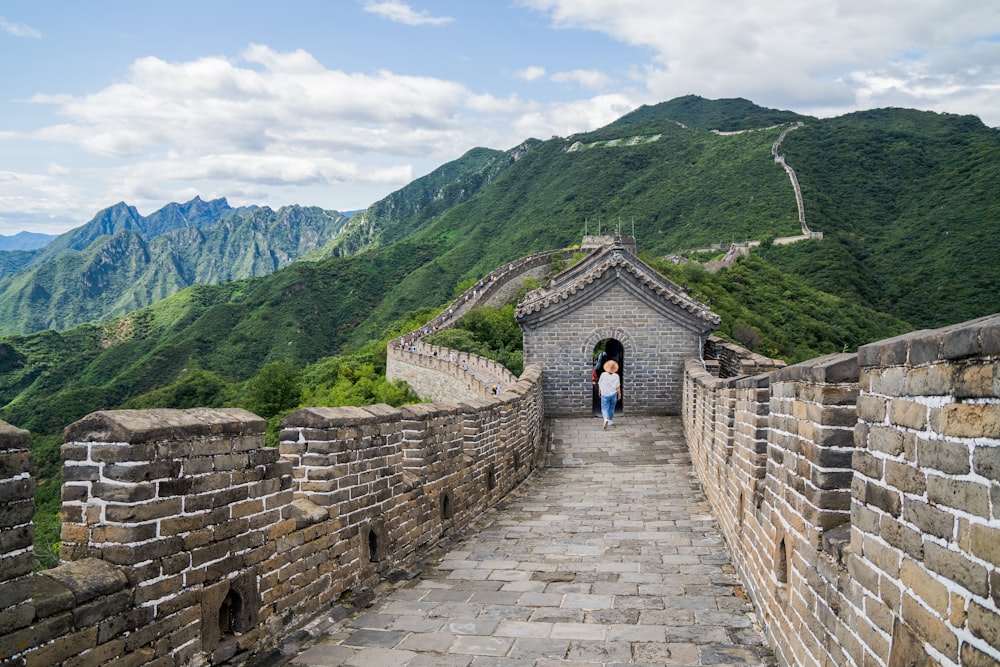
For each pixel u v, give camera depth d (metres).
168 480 4.97
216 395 57.34
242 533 5.75
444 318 52.75
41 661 4.00
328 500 7.20
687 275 50.34
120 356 85.94
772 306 50.44
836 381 4.73
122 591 4.62
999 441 2.56
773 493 6.27
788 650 5.48
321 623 6.79
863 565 3.86
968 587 2.75
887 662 3.51
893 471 3.49
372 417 8.15
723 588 7.97
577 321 25.09
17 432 3.78
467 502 11.69
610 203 118.44
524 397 16.69
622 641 6.41
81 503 4.79
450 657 6.12
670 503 13.39
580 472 17.61
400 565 8.85
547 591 8.00
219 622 5.52
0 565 3.74
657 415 24.72
